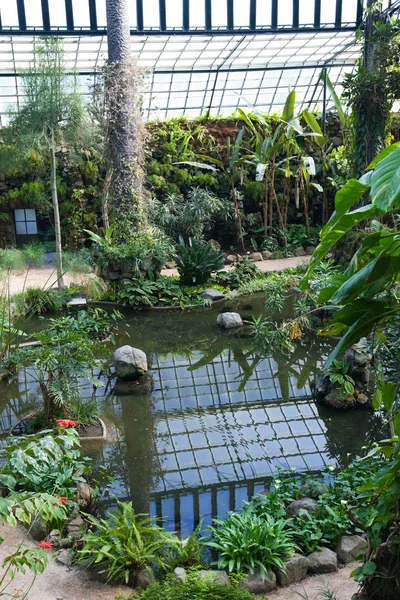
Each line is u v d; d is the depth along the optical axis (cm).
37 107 1205
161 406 827
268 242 1812
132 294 1333
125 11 1473
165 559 470
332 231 289
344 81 1382
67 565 461
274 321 1197
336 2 1631
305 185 1947
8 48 1600
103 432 739
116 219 1489
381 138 1395
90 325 927
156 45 1680
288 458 683
